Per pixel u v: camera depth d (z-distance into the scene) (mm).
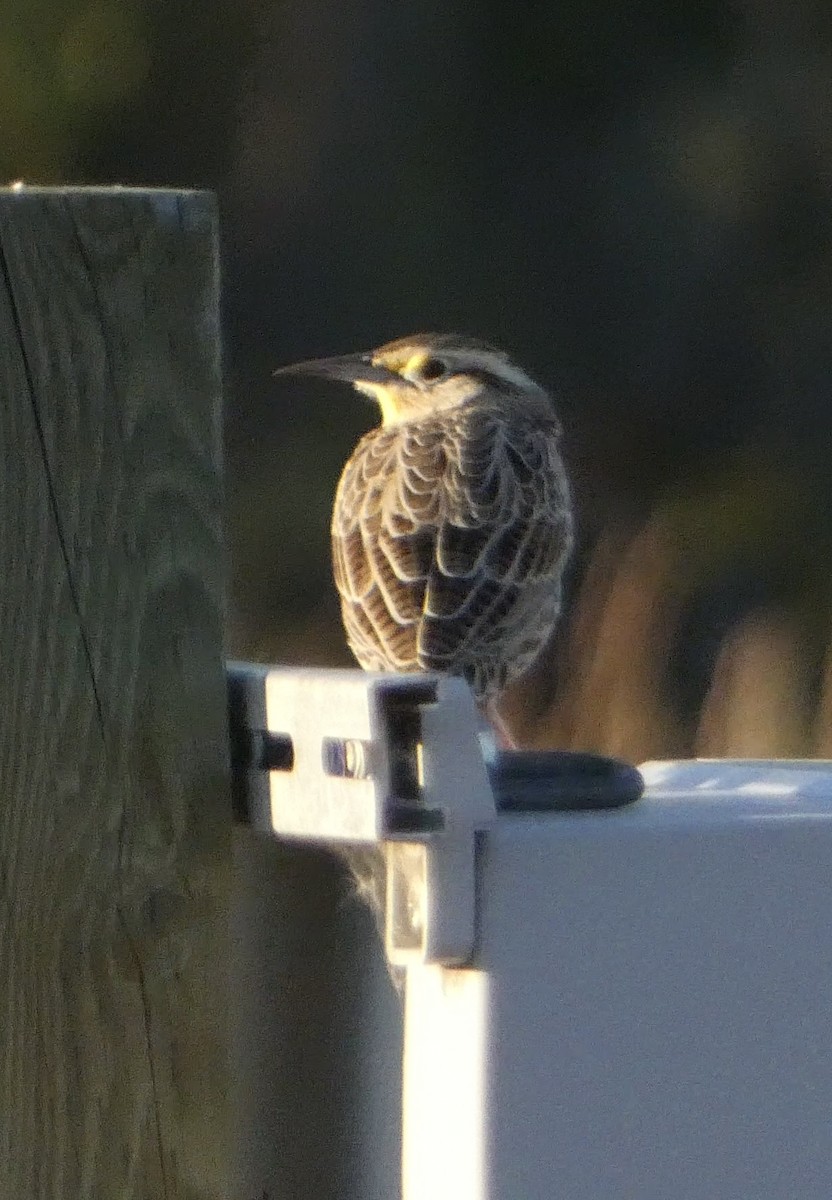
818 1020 5844
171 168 32406
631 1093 5703
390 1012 5977
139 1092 5801
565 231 33594
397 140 33312
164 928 5809
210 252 5801
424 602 10516
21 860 5703
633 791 6004
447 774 5438
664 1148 5734
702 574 28750
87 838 5750
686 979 5738
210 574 5824
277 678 5734
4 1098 5703
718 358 33000
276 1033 6324
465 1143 5645
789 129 33219
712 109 33656
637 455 32781
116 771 5766
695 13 33781
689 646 19906
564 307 33438
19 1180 5727
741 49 33688
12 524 5684
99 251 5711
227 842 5848
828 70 33312
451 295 33281
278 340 32500
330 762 5551
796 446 32312
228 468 30734
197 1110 5844
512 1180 5625
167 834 5805
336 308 32750
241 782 5965
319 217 32875
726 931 5770
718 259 33219
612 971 5676
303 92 32906
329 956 6176
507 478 11070
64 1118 5754
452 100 33531
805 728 17828
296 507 30250
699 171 33406
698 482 32188
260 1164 6391
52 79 31969
